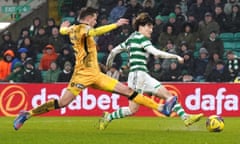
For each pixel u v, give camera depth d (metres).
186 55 54.03
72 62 56.72
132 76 32.75
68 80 54.44
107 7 66.62
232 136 30.00
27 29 63.50
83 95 47.91
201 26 59.66
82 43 30.91
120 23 30.00
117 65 56.53
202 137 29.38
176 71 53.31
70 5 69.31
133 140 27.88
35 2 74.12
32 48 60.94
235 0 65.00
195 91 47.22
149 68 54.19
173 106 32.12
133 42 32.56
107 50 59.88
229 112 47.09
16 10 73.88
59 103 31.72
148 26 32.56
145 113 47.66
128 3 64.88
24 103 48.66
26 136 29.80
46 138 28.80
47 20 68.94
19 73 55.56
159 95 32.56
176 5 62.03
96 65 31.39
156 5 64.81
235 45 61.88
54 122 40.81
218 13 61.72
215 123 32.06
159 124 39.16
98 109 47.81
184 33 59.00
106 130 34.03
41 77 55.06
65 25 31.58
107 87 31.56
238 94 46.94
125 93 31.73
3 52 61.25
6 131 33.03
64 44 60.59
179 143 26.62
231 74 52.94
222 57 57.00
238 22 61.91
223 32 62.09
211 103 47.19
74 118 45.22
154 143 26.55
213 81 53.19
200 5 62.06
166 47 56.72
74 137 29.30
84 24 30.72
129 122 41.09
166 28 59.28
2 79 57.16
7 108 48.91
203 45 57.19
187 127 36.19
